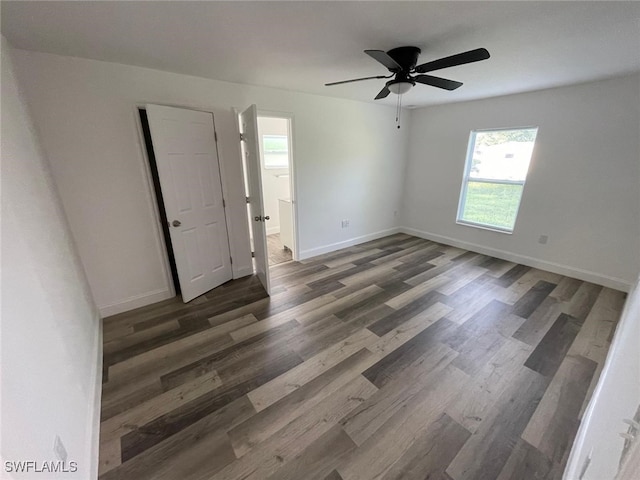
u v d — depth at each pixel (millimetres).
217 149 2986
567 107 3230
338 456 1433
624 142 2934
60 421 1165
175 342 2311
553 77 2828
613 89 2906
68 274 1890
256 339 2348
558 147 3373
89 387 1684
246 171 3252
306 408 1707
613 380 1169
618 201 3061
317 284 3359
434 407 1714
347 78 2852
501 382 1899
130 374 1974
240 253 3490
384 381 1908
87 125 2285
